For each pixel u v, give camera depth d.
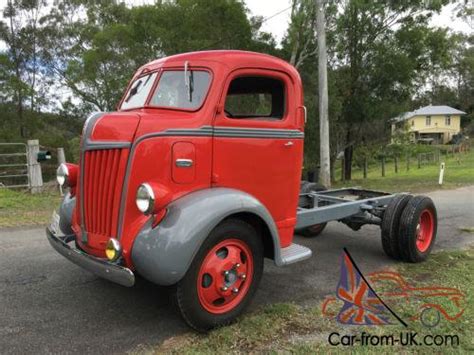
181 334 3.73
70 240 4.16
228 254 3.81
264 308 4.20
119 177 3.58
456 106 69.94
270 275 5.27
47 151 11.70
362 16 18.14
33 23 35.59
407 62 18.17
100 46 22.50
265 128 4.25
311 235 7.21
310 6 16.86
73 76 26.95
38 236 7.02
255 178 4.23
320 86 14.70
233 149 4.03
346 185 17.48
